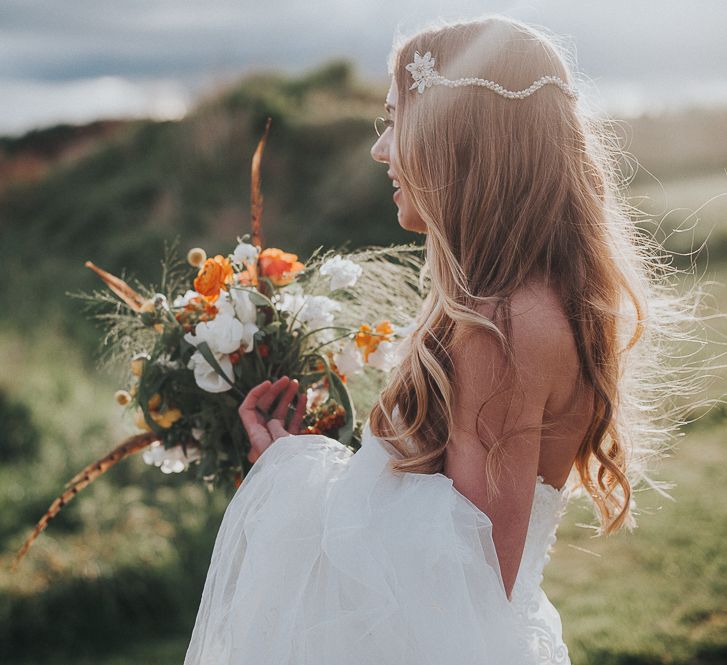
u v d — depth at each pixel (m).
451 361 1.34
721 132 10.91
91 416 5.80
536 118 1.41
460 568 1.27
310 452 1.51
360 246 10.16
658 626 3.45
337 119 11.80
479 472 1.31
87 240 11.54
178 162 11.86
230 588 1.46
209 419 1.75
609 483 1.61
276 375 1.77
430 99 1.44
